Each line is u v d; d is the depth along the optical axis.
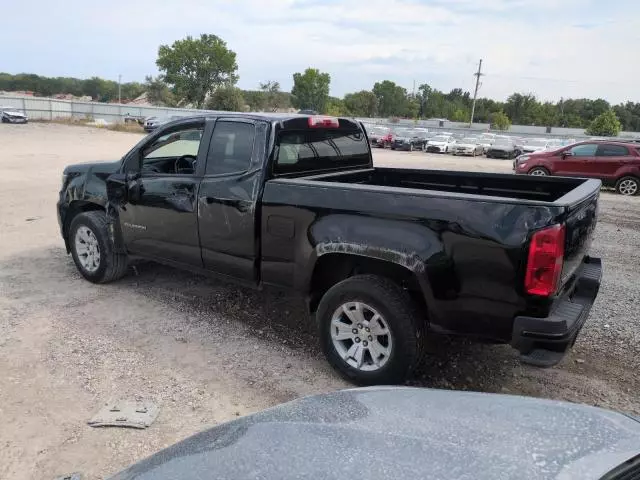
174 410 3.54
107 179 5.50
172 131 4.98
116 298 5.49
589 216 3.82
